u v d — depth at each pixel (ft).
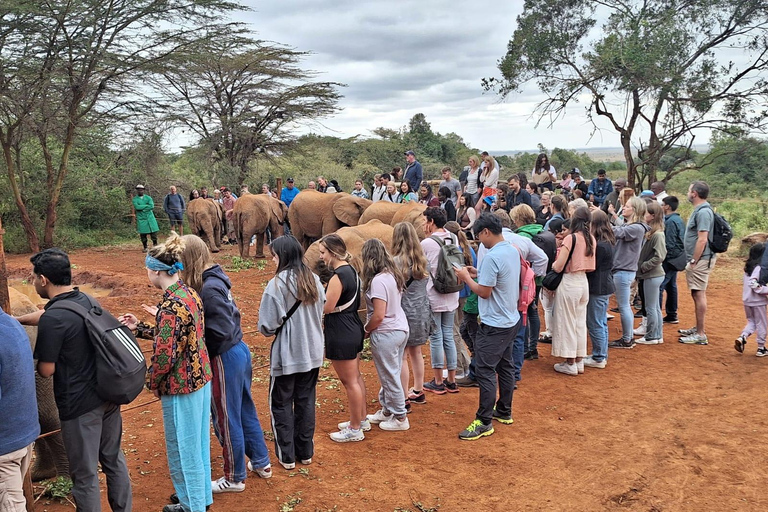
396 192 46.98
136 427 20.54
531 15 63.52
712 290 43.04
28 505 14.28
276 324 16.40
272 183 118.93
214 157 107.55
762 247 27.53
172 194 67.26
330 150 140.56
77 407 12.77
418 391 22.61
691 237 30.32
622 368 26.73
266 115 108.88
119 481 13.89
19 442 11.69
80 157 82.53
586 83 60.49
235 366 15.62
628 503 15.94
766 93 57.11
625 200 33.68
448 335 23.53
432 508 15.61
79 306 12.94
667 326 33.65
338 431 20.21
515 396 23.54
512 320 19.53
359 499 15.94
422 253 20.86
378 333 19.42
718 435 19.77
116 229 82.53
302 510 15.37
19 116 58.23
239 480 16.03
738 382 24.67
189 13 64.64
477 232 19.74
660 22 58.85
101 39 61.41
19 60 56.34
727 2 56.65
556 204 30.09
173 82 69.10
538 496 16.25
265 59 104.12
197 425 14.29
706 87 58.13
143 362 13.47
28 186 72.38
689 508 15.66
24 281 47.16
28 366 11.87
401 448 18.95
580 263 25.09
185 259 15.15
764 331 27.81
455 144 170.09
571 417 21.48
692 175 110.63
